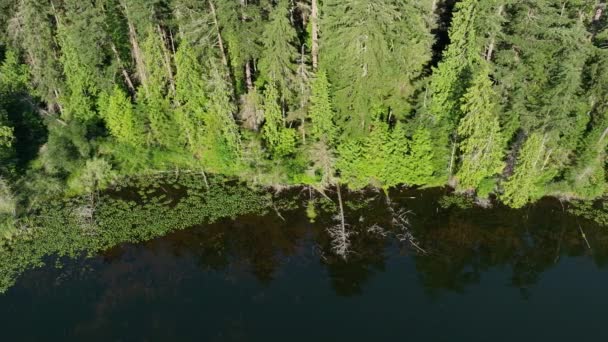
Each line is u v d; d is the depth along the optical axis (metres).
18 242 32.50
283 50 31.94
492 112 33.53
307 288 29.22
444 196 35.28
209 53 35.62
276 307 28.11
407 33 31.78
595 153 33.47
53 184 36.19
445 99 33.94
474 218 33.66
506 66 34.84
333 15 31.20
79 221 34.06
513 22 34.25
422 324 26.95
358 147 34.56
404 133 34.00
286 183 36.72
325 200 35.34
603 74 31.50
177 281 29.81
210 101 35.38
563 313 27.50
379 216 33.91
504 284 29.36
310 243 32.12
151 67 35.44
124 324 27.23
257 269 30.55
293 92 35.53
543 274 30.03
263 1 34.97
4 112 36.75
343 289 29.11
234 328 26.91
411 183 36.03
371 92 32.34
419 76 36.56
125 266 30.75
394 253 31.31
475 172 33.25
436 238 32.34
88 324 27.25
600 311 27.55
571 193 34.88
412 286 29.20
